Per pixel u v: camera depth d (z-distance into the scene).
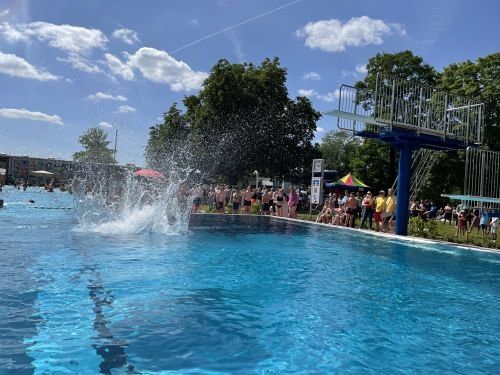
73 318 4.76
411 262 9.67
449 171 30.42
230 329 4.72
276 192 22.36
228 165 32.50
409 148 14.68
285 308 5.64
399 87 14.44
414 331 4.99
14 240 10.03
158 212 14.66
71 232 11.76
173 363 3.75
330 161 74.25
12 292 5.66
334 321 5.21
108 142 41.19
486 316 5.70
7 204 22.20
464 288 7.32
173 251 9.52
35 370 3.45
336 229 16.14
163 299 5.72
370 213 16.47
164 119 37.62
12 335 4.18
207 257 9.05
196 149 32.41
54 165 76.00
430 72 33.91
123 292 5.94
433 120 15.49
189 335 4.46
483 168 15.99
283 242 12.16
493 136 28.12
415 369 3.92
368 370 3.85
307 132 35.34
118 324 4.66
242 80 32.41
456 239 14.20
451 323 5.35
